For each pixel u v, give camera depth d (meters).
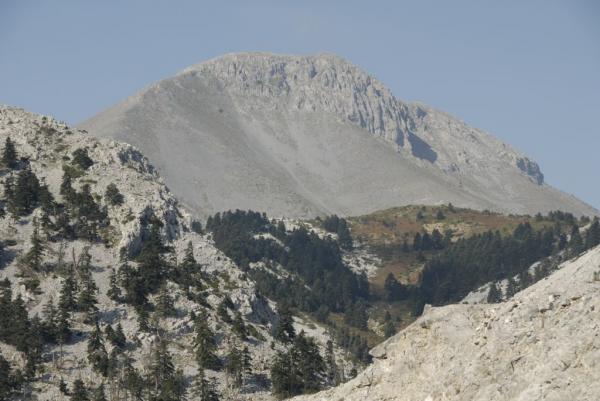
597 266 135.25
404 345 153.25
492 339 138.12
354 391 157.38
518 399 128.88
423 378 147.50
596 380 124.00
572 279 136.50
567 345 128.62
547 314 134.00
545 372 128.62
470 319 148.00
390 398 150.75
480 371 137.25
